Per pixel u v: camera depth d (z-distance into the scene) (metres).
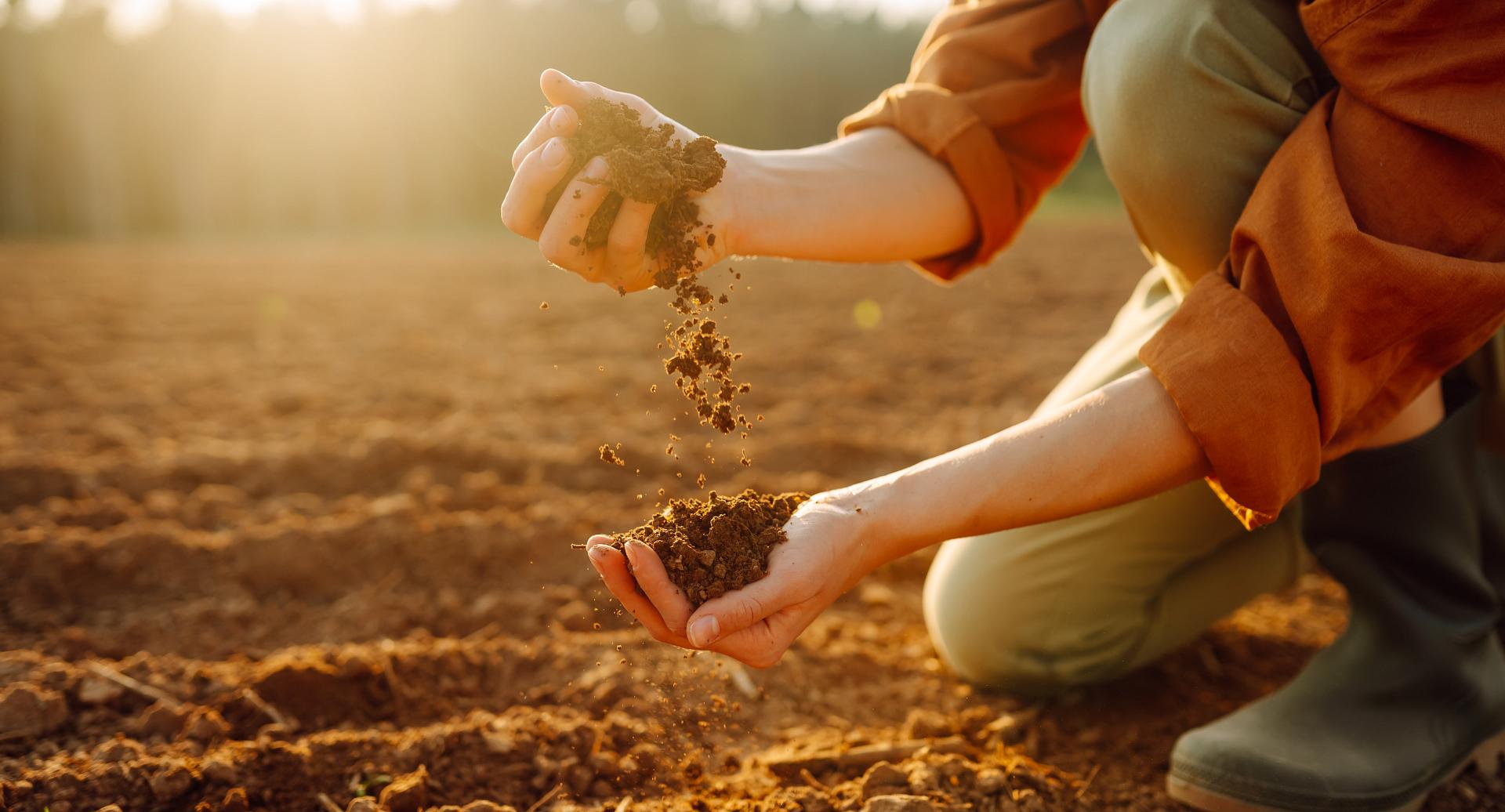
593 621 1.59
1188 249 1.22
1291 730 1.26
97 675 1.39
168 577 1.68
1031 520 1.08
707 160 1.15
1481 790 1.30
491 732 1.32
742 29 28.77
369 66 22.52
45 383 3.20
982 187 1.29
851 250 1.27
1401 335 1.05
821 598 1.07
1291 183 1.08
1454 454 1.25
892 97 1.32
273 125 21.75
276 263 8.23
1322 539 1.31
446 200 22.42
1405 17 1.05
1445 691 1.26
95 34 21.55
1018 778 1.30
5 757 1.29
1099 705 1.45
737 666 1.46
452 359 3.65
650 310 4.95
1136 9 1.20
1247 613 1.65
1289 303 1.06
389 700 1.40
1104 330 4.20
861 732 1.39
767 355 3.69
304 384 3.20
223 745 1.30
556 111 1.12
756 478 2.24
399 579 1.72
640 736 1.33
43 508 1.96
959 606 1.44
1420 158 1.06
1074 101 1.34
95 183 20.72
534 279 6.67
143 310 5.02
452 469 2.24
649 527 1.10
